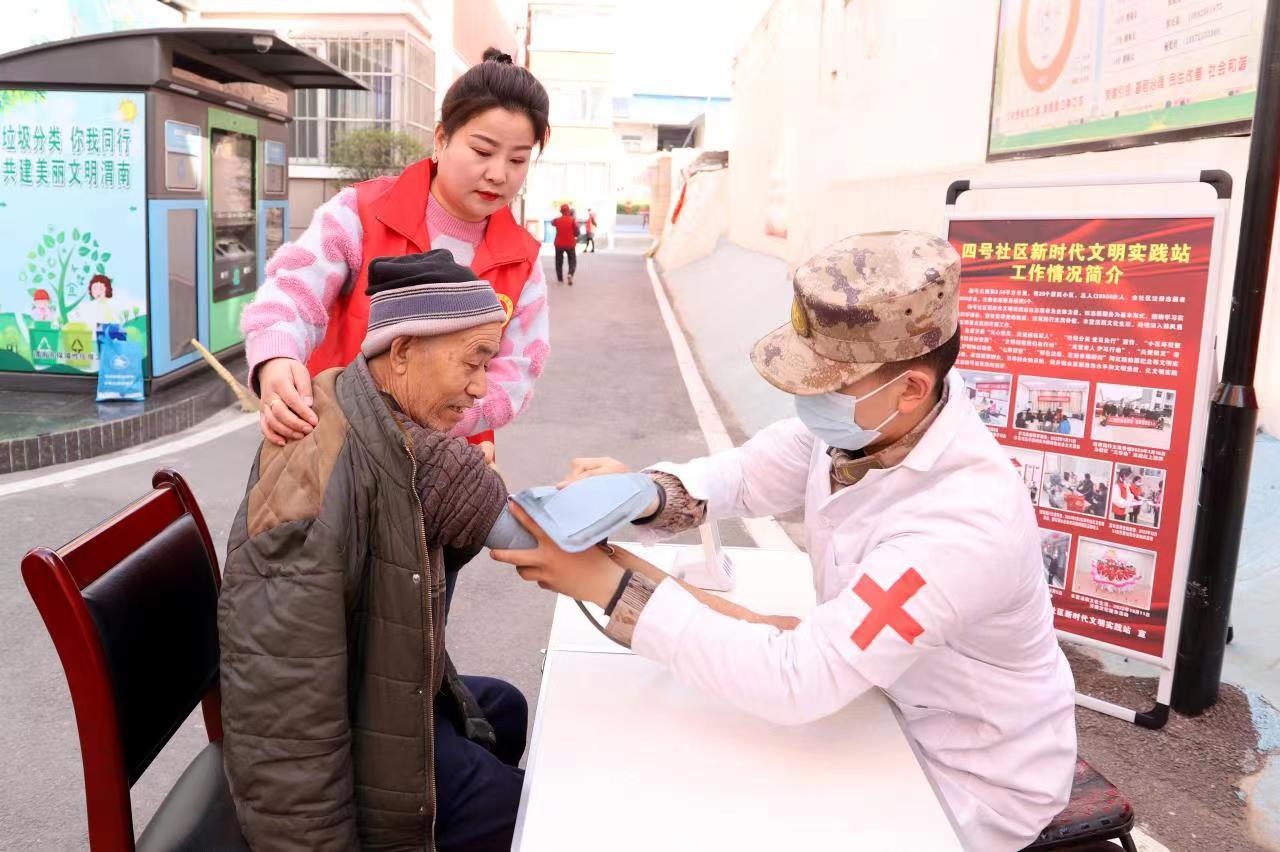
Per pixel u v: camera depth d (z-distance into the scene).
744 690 1.48
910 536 1.51
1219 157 4.21
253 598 1.39
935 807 1.41
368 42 23.64
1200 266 3.17
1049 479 3.53
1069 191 5.36
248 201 9.28
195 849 1.54
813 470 1.82
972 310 3.70
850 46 10.52
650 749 1.52
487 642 3.81
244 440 6.85
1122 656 3.44
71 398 7.31
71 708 3.22
